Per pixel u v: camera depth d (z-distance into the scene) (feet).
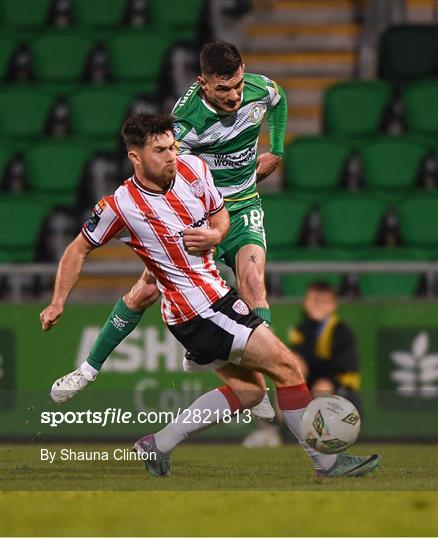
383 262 91.20
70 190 113.19
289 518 48.62
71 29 134.10
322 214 105.29
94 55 128.26
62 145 114.52
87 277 106.83
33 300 94.07
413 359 84.94
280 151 64.69
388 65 126.72
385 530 47.32
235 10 132.87
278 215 103.86
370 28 130.52
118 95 120.57
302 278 97.40
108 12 134.82
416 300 85.15
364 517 48.88
